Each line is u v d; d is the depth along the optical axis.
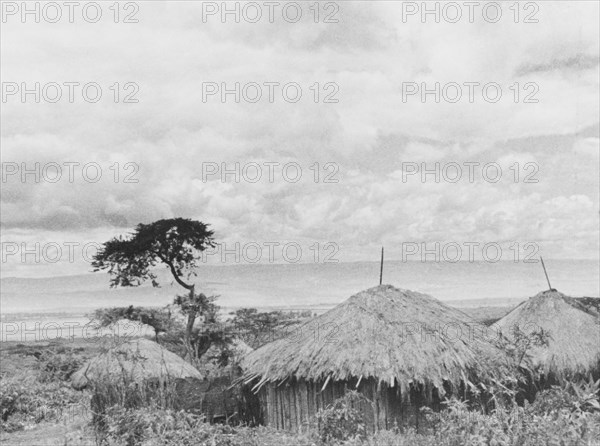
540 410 10.09
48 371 22.09
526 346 15.71
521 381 15.43
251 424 16.03
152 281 35.66
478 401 14.81
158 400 13.27
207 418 14.47
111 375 13.77
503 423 9.99
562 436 9.13
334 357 15.27
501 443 9.57
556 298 18.47
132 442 11.79
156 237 34.34
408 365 14.77
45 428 15.80
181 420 11.98
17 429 16.06
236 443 12.27
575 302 19.05
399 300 16.61
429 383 14.59
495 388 14.51
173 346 29.66
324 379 15.30
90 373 15.12
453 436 10.12
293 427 15.74
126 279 35.53
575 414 9.44
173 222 34.59
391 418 14.73
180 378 15.23
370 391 14.92
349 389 15.09
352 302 16.70
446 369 14.77
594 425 9.73
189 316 30.33
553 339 16.44
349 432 13.30
